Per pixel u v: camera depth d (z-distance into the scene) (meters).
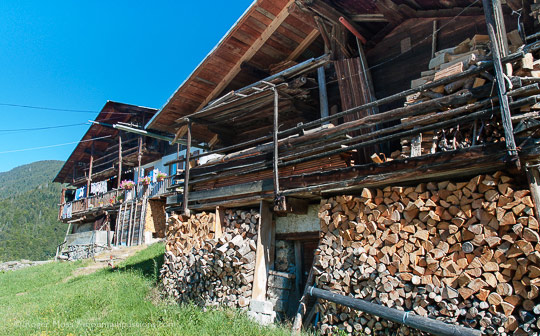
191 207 10.50
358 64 8.81
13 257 65.25
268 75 11.63
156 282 11.62
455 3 7.55
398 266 5.96
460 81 5.90
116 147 28.09
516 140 5.03
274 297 8.45
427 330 5.23
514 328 4.73
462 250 5.36
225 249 8.80
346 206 6.93
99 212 26.19
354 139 6.89
